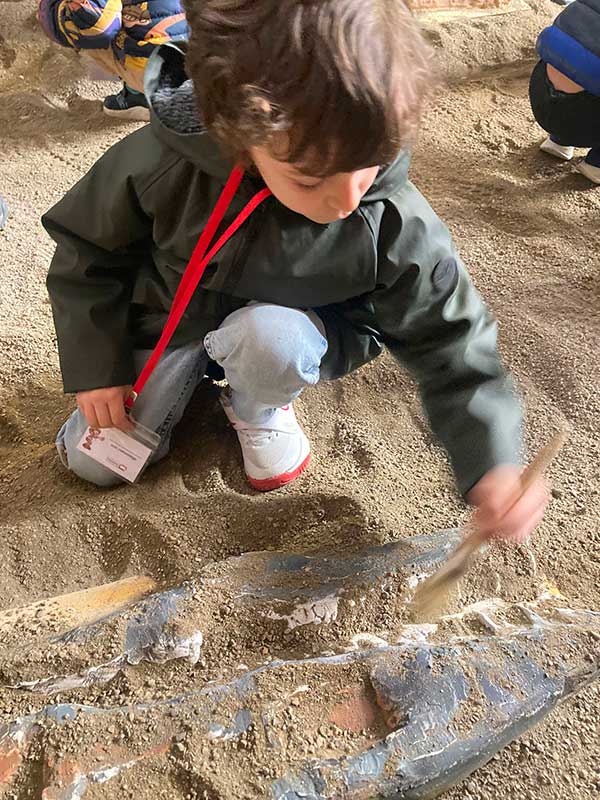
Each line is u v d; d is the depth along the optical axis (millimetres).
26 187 2121
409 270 1061
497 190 2125
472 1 2896
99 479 1299
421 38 766
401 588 1062
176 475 1327
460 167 2217
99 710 881
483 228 1996
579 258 1892
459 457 1054
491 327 1131
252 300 1139
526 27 2797
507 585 1093
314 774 812
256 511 1246
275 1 718
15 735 852
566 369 1559
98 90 2502
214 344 1129
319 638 1016
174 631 1011
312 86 701
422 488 1317
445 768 836
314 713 874
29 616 1073
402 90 727
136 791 799
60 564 1200
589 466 1363
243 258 1045
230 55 736
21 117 2381
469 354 1095
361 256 1040
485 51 2705
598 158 2107
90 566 1201
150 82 981
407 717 864
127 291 1212
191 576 1155
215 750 832
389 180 980
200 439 1380
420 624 1025
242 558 1120
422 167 2215
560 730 980
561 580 1144
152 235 1153
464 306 1103
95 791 797
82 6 2062
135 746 836
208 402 1431
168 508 1253
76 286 1165
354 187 801
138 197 1055
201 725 855
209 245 1046
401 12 748
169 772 815
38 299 1779
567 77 1916
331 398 1506
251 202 970
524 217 2025
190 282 1066
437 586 1015
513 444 1049
